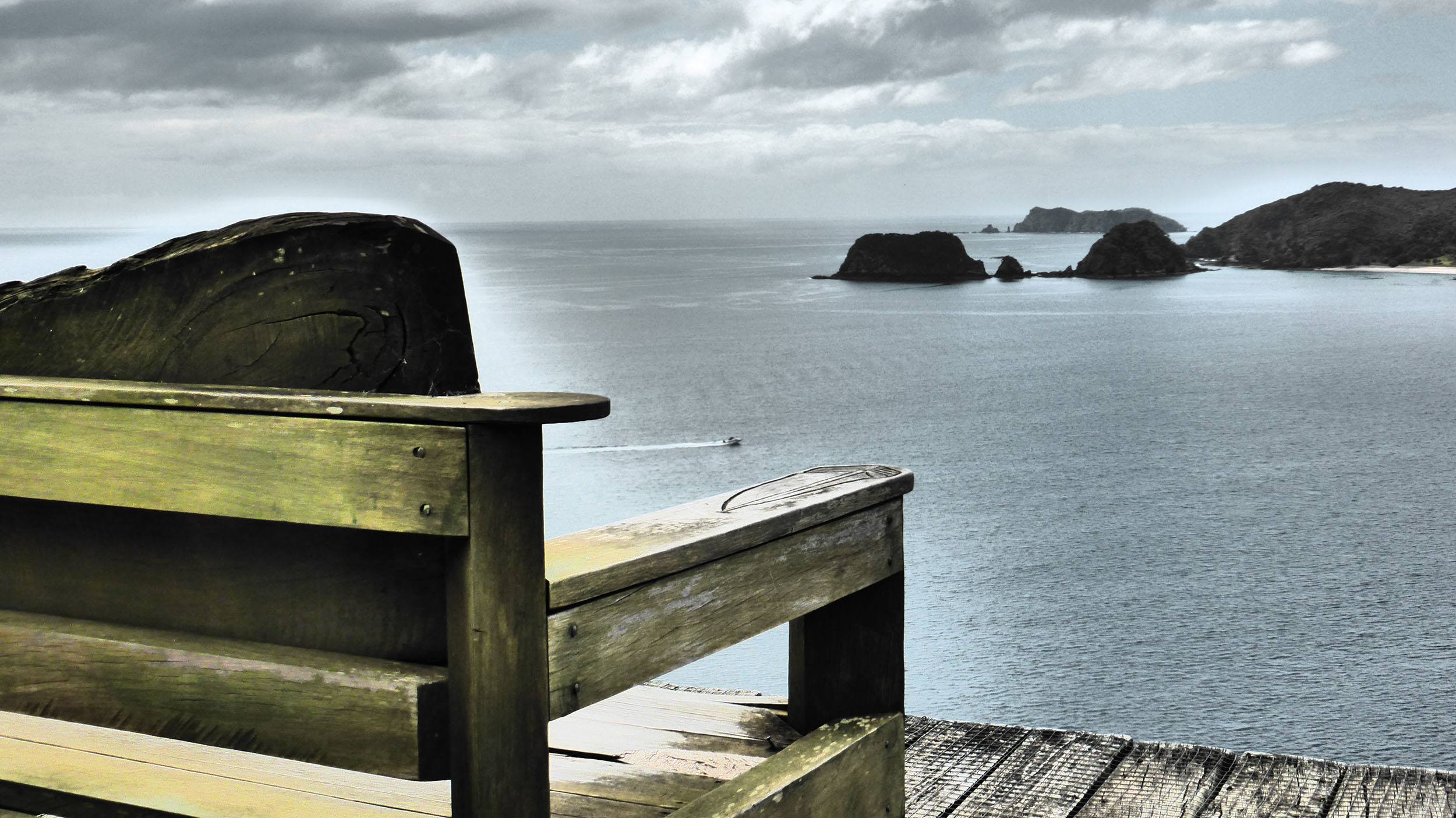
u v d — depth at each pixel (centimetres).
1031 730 306
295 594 116
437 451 105
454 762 110
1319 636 3028
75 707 123
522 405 104
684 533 136
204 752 146
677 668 131
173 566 121
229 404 112
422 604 112
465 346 116
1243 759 282
